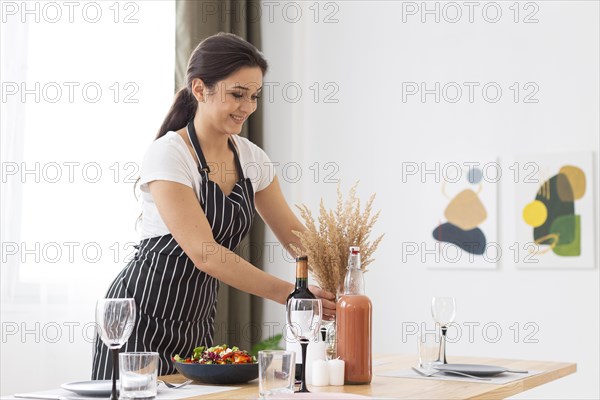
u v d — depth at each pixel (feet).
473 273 13.39
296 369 5.93
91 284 11.71
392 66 14.39
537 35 13.14
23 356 10.99
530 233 12.92
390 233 14.16
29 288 11.10
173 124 7.57
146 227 7.50
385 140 14.37
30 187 11.19
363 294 6.05
